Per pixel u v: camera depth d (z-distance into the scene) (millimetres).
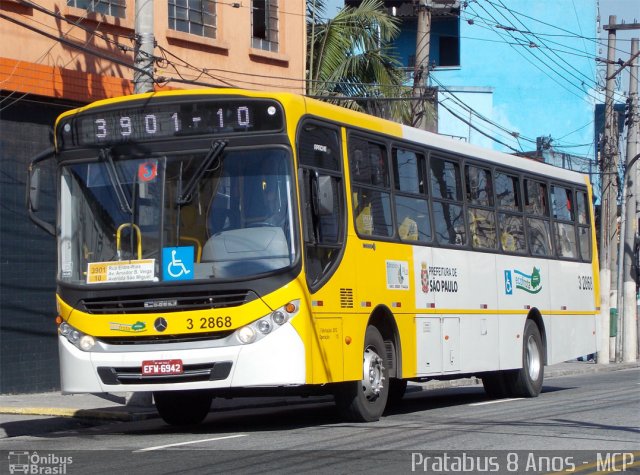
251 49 23422
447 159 15953
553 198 19859
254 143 11953
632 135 34344
